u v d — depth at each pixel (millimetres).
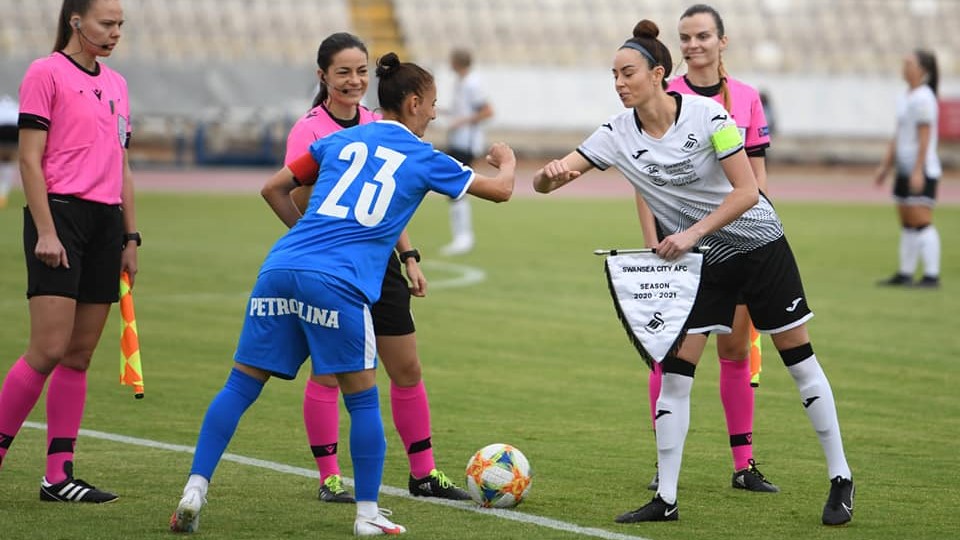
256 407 23641
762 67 109312
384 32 106062
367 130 15828
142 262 44750
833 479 16594
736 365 18281
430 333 32250
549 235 57156
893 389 26125
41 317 16641
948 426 22688
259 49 102188
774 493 18016
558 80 101688
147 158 93188
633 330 16312
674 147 16281
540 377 26922
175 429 21594
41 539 15078
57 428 17156
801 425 22750
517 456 17078
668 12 114312
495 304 37250
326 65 17375
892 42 115000
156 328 32125
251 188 80188
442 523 16094
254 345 15406
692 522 16312
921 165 41125
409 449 17562
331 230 15289
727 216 15938
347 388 15445
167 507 16656
